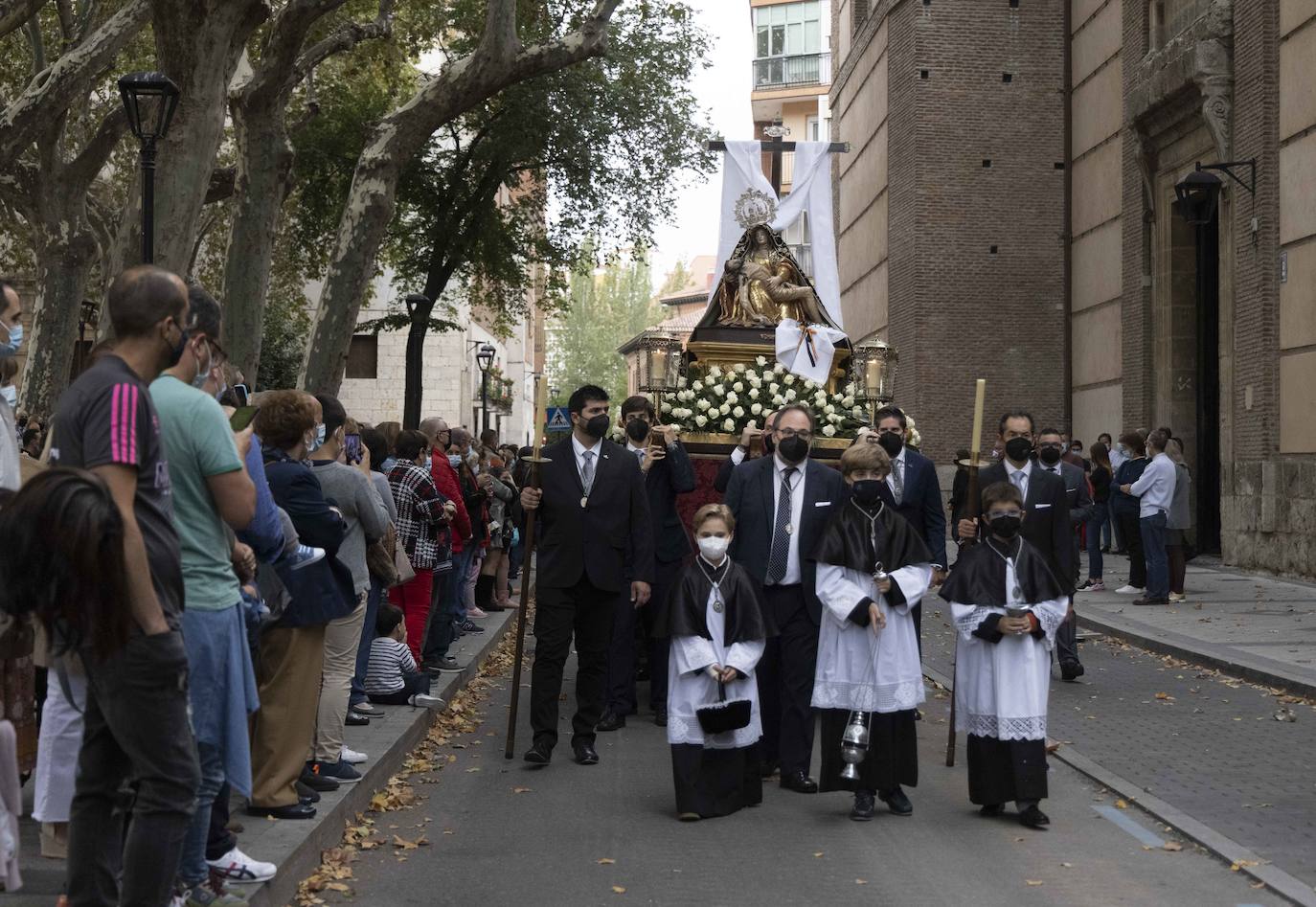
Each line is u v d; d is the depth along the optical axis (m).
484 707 11.14
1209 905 5.80
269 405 6.61
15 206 25.64
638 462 9.12
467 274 33.06
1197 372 24.69
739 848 6.79
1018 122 31.31
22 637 5.77
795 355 13.48
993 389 31.23
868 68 36.72
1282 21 19.94
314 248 32.28
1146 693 11.42
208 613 4.94
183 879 4.99
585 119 29.47
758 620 7.55
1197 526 24.55
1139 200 25.66
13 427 5.54
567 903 5.84
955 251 31.30
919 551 7.48
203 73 15.45
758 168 15.60
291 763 6.52
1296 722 10.09
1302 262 19.42
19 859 5.46
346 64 26.98
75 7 25.52
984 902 5.85
